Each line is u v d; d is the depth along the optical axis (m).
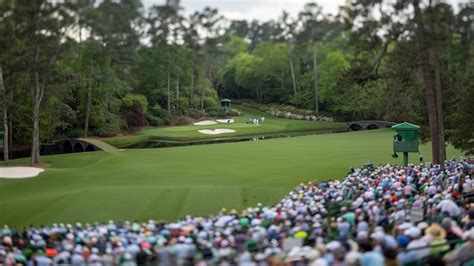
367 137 69.94
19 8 32.09
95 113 69.38
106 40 41.28
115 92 71.88
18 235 19.59
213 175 36.72
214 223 19.88
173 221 24.00
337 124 91.06
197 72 95.38
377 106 86.56
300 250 14.53
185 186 31.56
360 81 38.88
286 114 101.12
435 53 34.56
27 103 55.62
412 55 34.66
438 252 13.94
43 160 47.56
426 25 32.53
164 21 54.34
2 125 59.69
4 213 26.59
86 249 16.20
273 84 113.19
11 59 40.56
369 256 12.36
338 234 16.70
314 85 101.94
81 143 62.72
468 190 22.66
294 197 23.73
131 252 15.82
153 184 33.25
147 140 71.56
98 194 29.41
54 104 60.50
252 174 37.12
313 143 61.69
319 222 17.98
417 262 13.36
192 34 80.00
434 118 35.03
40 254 16.59
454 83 44.81
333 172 37.84
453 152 50.72
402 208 19.19
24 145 66.25
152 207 27.33
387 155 48.69
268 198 29.20
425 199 20.23
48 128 61.81
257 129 80.56
